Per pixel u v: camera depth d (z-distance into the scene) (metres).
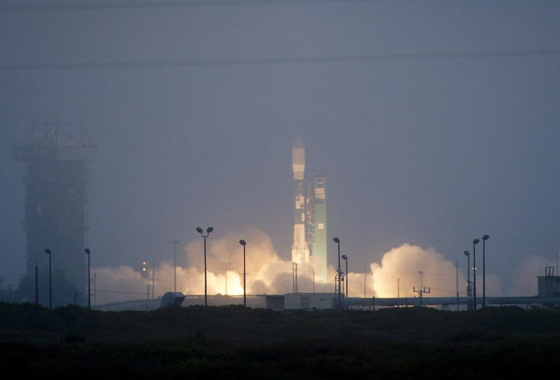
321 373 149.00
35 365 149.12
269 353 179.88
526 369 146.75
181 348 184.25
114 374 136.75
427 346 198.62
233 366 150.00
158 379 136.50
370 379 142.50
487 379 141.50
